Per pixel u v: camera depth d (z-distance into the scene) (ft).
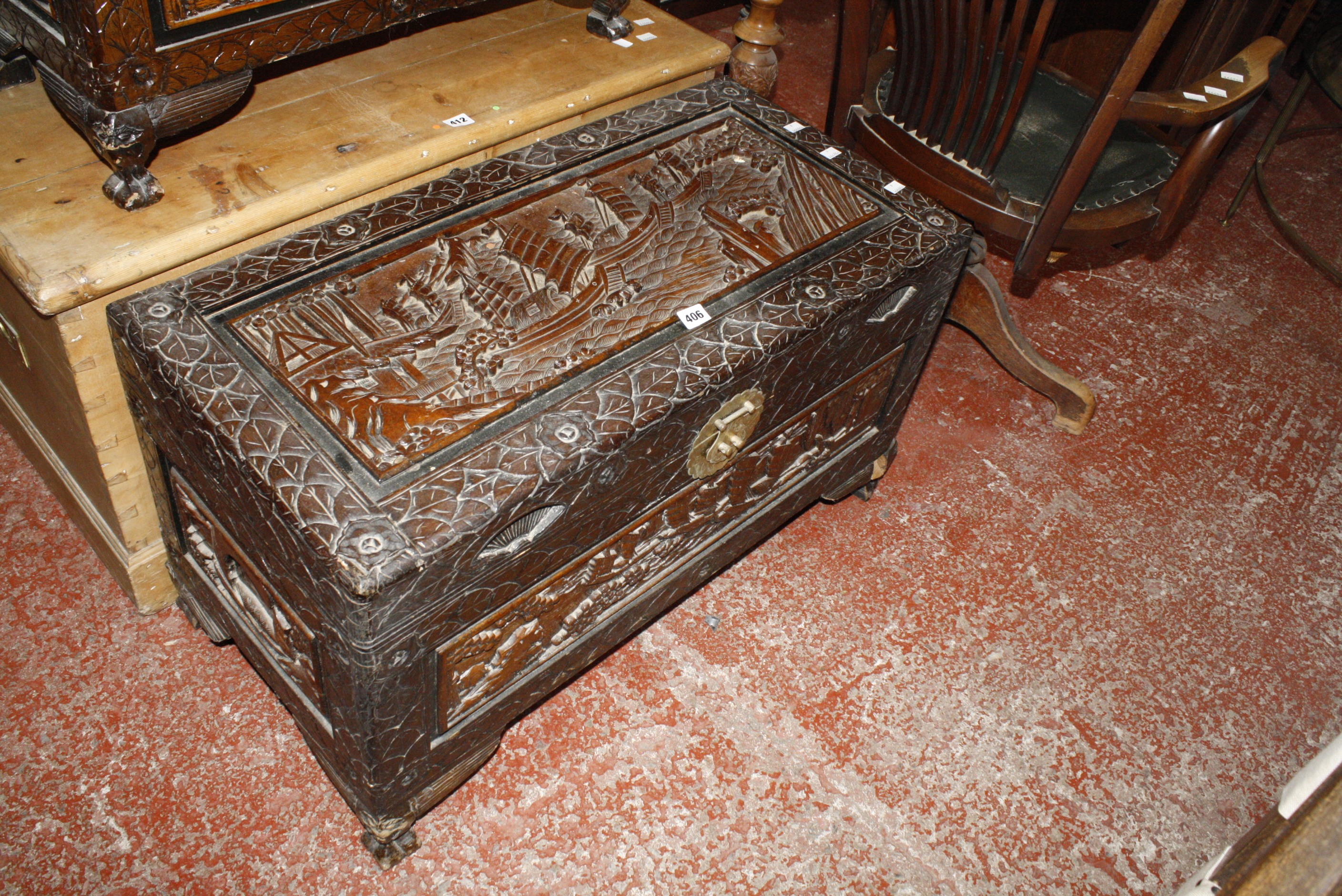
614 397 3.54
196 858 3.99
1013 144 5.65
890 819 4.45
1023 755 4.75
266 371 3.42
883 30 6.40
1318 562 5.87
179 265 3.84
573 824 4.28
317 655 3.44
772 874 4.21
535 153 4.58
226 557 3.89
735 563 5.42
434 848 4.16
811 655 5.04
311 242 3.92
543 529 3.41
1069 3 7.66
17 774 4.13
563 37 5.40
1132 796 4.66
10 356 4.36
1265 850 1.84
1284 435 6.64
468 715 3.83
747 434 4.09
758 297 4.01
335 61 4.89
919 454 6.19
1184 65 7.45
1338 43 7.51
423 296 3.82
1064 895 4.28
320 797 4.25
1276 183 8.92
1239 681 5.20
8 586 4.76
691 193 4.53
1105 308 7.43
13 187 3.83
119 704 4.43
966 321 6.50
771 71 5.57
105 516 4.52
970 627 5.27
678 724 4.67
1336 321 7.63
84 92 3.52
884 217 4.56
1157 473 6.28
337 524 3.00
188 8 3.51
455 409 3.41
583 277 4.00
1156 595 5.57
